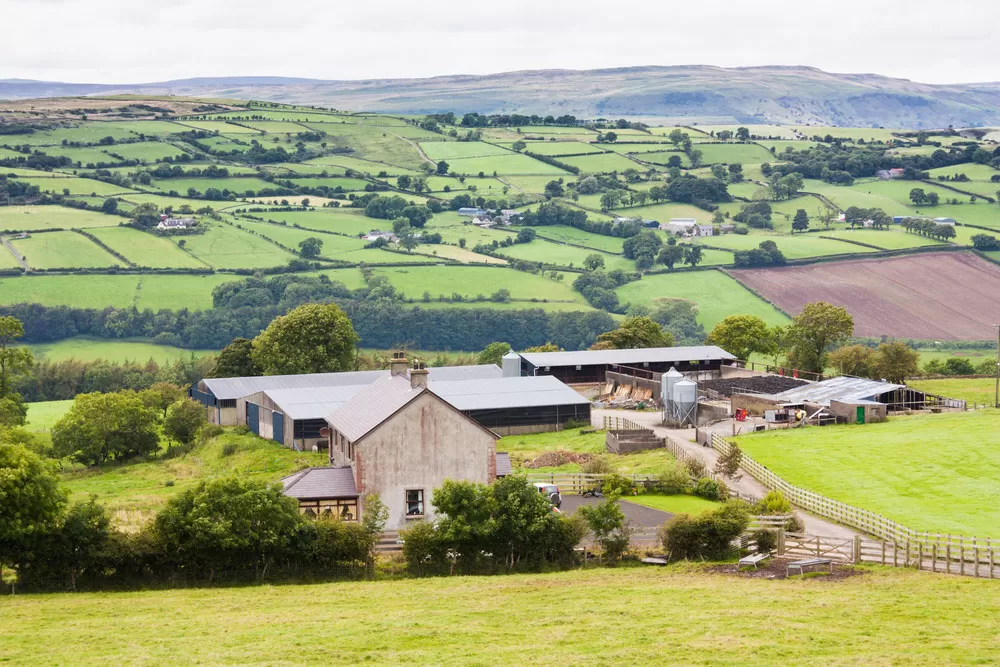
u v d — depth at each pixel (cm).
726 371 17012
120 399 13125
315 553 6475
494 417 13125
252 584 6297
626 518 7762
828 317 16762
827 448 10519
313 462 11444
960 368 17988
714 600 5478
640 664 4338
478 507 6638
